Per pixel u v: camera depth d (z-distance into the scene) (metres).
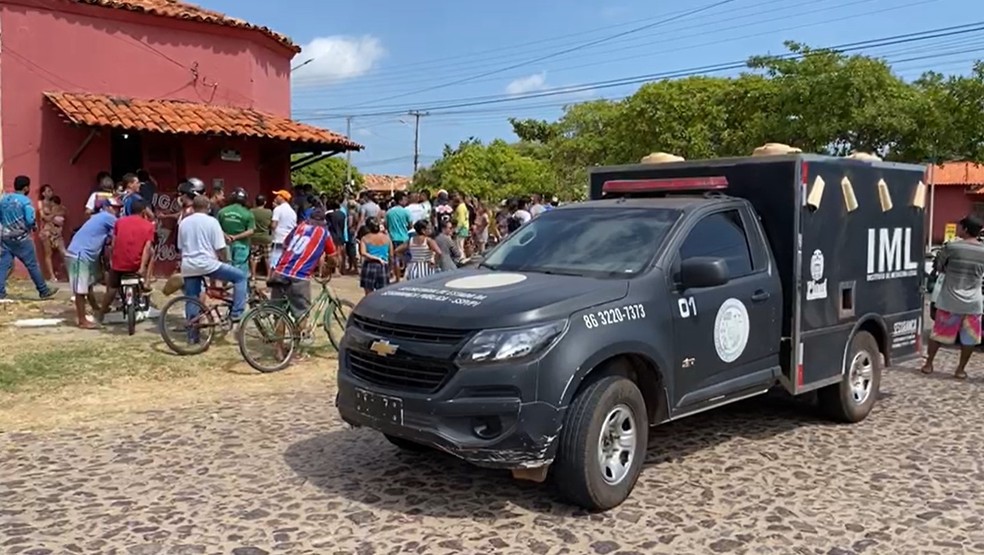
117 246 10.29
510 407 4.67
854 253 7.06
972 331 8.98
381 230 12.80
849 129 24.19
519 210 17.83
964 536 4.74
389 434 5.05
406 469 5.79
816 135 24.11
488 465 4.71
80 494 5.28
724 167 6.74
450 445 4.71
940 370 9.59
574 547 4.53
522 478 4.97
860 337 7.24
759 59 25.62
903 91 23.88
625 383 5.11
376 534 4.68
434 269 12.54
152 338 10.18
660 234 5.82
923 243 8.07
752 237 6.35
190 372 8.72
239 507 5.07
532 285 5.25
